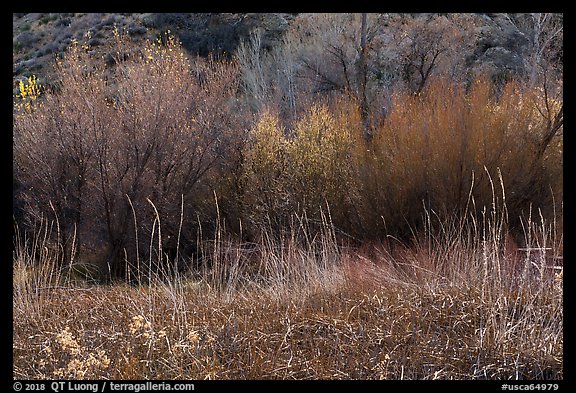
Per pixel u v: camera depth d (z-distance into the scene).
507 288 6.35
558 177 12.02
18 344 5.66
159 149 14.05
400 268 8.59
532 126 12.57
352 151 13.96
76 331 5.95
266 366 4.95
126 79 14.59
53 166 13.80
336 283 7.43
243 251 11.66
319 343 5.48
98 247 14.06
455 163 12.10
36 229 13.63
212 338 5.25
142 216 13.84
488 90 12.87
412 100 13.72
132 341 5.27
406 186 12.62
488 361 5.07
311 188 14.08
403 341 5.44
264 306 6.63
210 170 15.12
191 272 9.16
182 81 14.84
